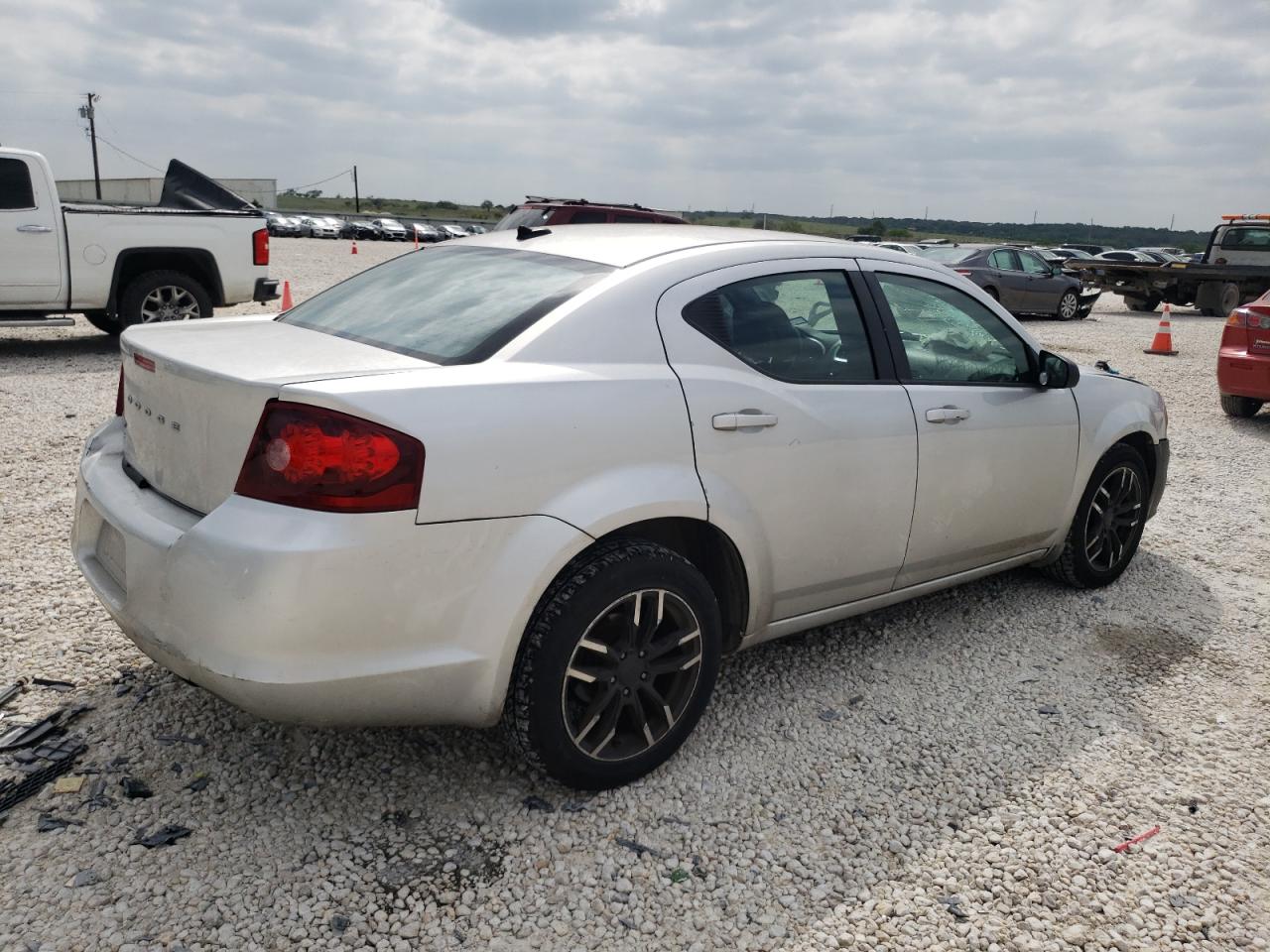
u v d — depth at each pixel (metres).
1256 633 4.26
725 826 2.74
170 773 2.82
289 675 2.31
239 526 2.33
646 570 2.74
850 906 2.47
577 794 2.84
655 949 2.29
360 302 3.32
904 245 19.23
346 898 2.37
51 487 5.39
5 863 2.41
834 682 3.63
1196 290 22.19
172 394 2.62
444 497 2.41
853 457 3.31
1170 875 2.65
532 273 3.12
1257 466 7.49
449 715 2.57
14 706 3.12
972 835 2.77
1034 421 4.02
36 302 9.49
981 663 3.84
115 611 2.63
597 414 2.68
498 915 2.35
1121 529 4.73
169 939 2.21
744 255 3.25
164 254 10.14
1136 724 3.43
